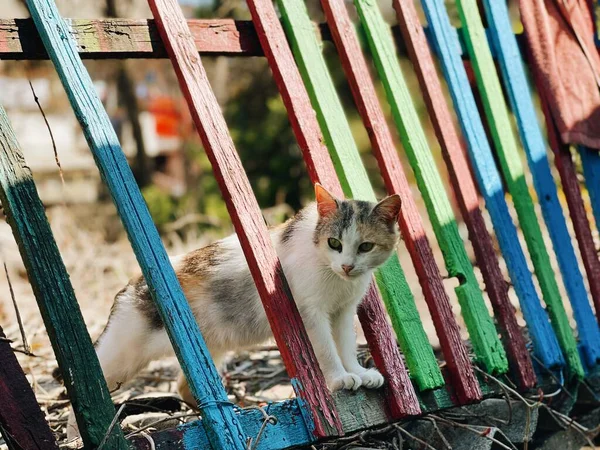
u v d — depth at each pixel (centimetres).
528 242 404
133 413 341
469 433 349
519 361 362
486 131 453
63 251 686
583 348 409
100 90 1366
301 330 289
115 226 947
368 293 324
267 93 1084
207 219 862
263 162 1013
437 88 384
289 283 323
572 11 446
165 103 1375
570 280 412
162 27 304
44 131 1430
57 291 250
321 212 324
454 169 377
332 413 285
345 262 311
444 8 406
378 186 1005
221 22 341
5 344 242
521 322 543
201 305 346
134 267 685
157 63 1259
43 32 280
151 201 986
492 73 414
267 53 338
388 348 317
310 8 1088
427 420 334
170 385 432
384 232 327
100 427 244
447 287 679
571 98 430
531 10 438
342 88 1034
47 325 248
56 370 393
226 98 1124
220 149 295
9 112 1413
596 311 420
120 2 1015
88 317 540
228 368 450
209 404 260
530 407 345
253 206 295
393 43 406
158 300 267
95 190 1235
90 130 274
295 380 284
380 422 306
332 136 346
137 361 350
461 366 333
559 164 428
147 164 1181
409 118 370
